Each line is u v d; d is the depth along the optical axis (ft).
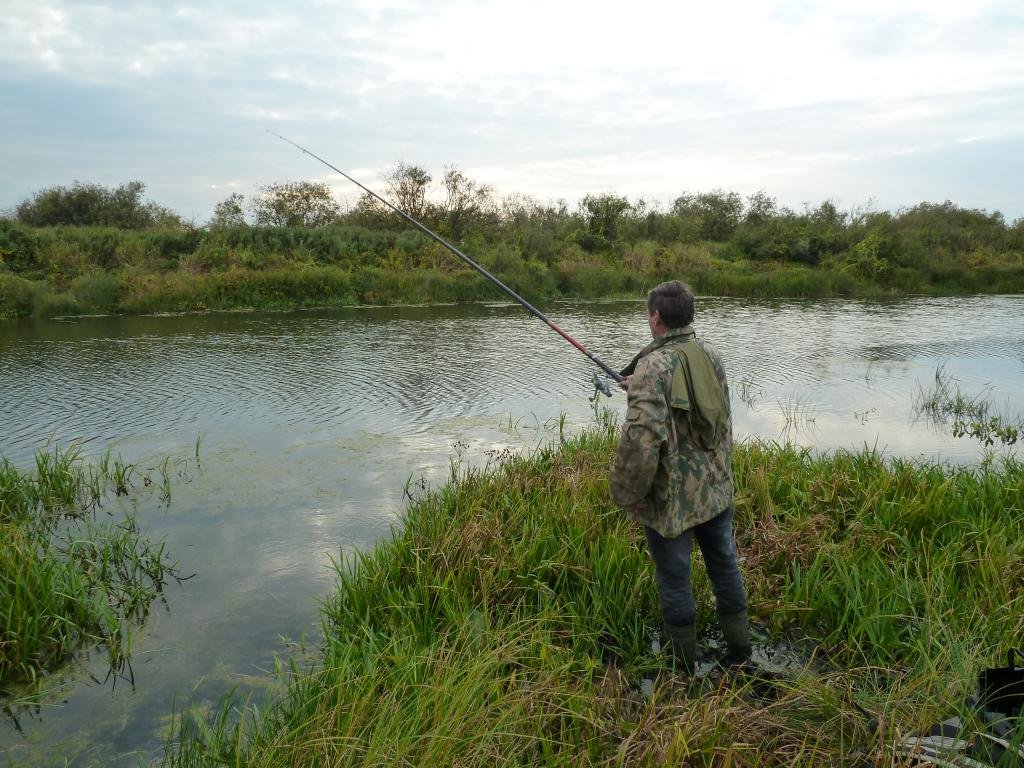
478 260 80.53
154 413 26.68
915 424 26.35
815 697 8.81
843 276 87.56
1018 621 9.92
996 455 22.11
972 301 78.64
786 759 7.77
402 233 91.25
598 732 8.39
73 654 11.34
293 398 29.30
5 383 31.53
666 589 9.79
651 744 7.75
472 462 20.97
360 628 10.61
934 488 14.96
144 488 18.84
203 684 10.52
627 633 11.05
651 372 9.09
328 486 19.04
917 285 90.68
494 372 35.29
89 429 24.47
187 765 8.27
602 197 101.04
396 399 29.35
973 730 7.62
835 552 12.67
